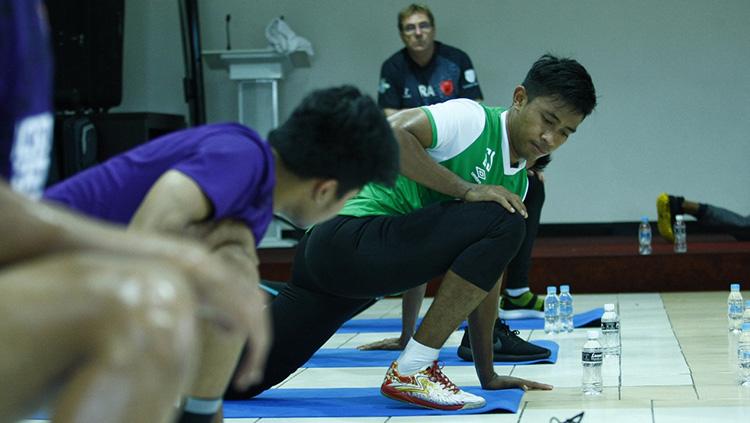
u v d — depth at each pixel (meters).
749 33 8.34
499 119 3.02
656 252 6.58
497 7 8.48
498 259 2.83
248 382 1.17
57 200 1.67
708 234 8.35
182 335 0.99
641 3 8.41
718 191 8.43
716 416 2.75
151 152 1.68
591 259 6.52
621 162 8.49
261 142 1.68
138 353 0.96
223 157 1.62
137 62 8.70
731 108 8.38
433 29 6.31
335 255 2.93
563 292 4.73
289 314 3.12
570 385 3.29
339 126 1.74
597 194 8.53
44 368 0.99
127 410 0.96
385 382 2.97
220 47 8.65
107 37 7.04
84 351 0.99
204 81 8.66
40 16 1.20
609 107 8.48
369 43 8.58
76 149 6.61
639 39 8.42
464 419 2.81
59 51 6.96
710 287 6.46
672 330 4.60
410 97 6.37
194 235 1.61
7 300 0.98
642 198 8.49
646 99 8.45
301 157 1.74
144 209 1.57
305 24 8.60
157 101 8.73
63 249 1.07
